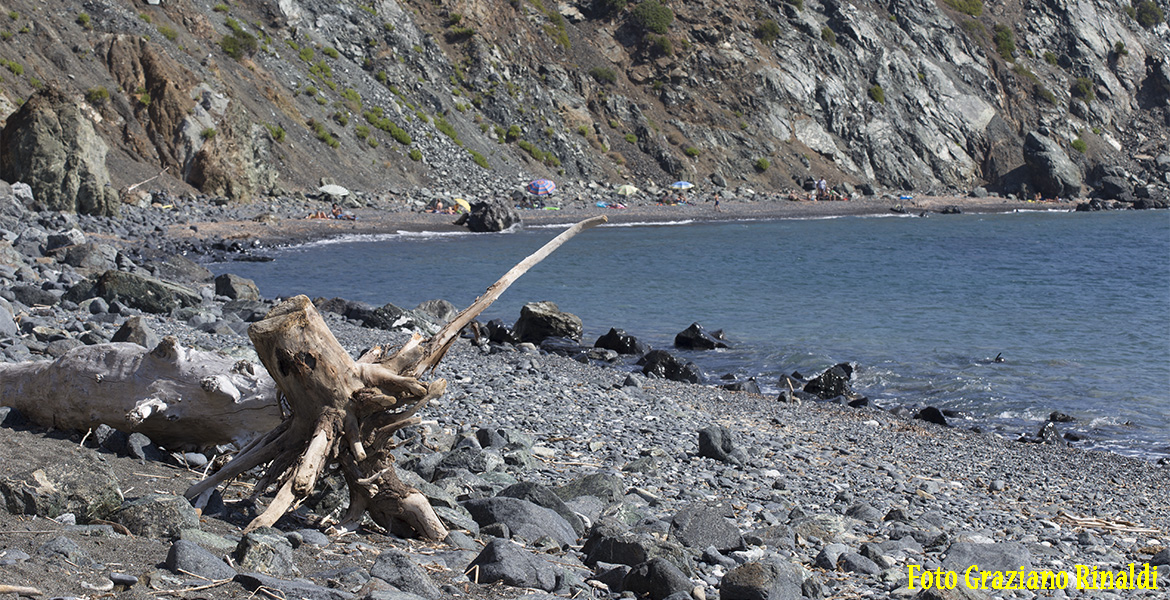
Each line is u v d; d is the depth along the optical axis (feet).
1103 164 377.50
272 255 146.92
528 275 136.87
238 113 200.03
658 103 334.24
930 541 28.45
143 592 13.92
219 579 15.03
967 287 130.00
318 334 19.69
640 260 159.43
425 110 274.98
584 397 53.67
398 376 20.20
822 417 58.18
